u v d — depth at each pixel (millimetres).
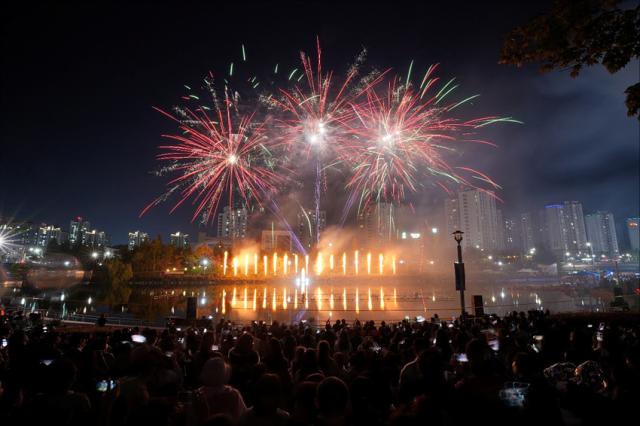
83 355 7453
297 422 4191
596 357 8797
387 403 5621
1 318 22531
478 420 4691
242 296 86812
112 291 96562
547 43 7711
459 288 23000
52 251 149875
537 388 4355
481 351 5281
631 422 4508
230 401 4828
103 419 5355
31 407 4551
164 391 5555
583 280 116375
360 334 14250
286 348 9906
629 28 6945
